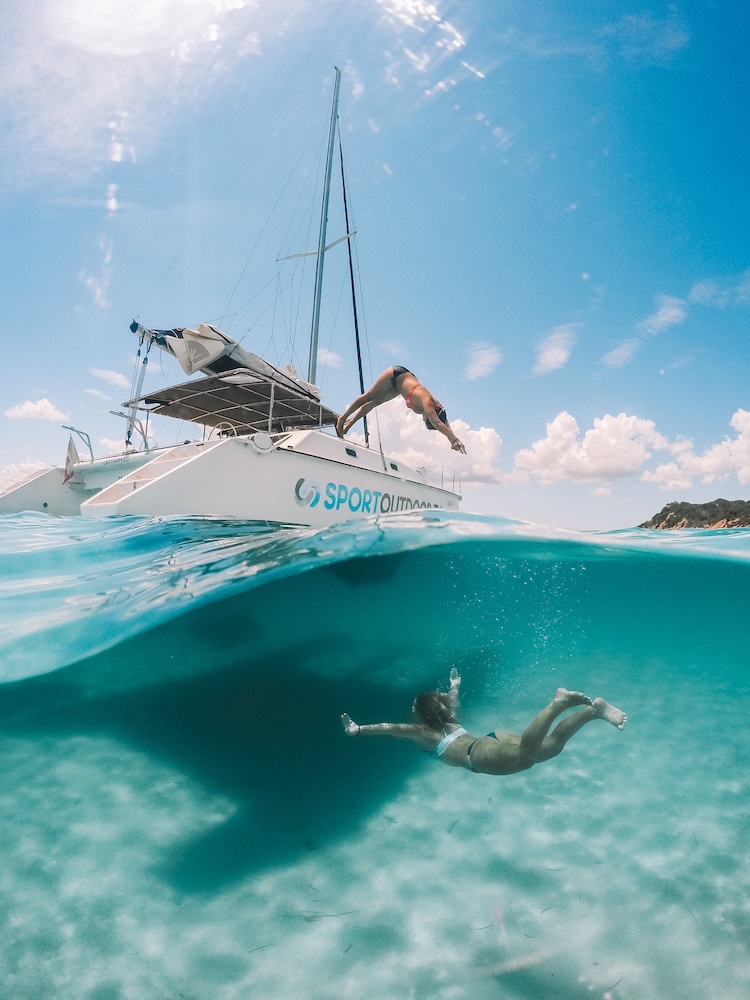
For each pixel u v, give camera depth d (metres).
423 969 1.71
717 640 7.39
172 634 4.48
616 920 1.94
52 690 3.69
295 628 5.36
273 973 1.70
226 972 1.70
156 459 7.51
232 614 4.93
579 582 6.72
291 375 10.16
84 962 1.73
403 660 5.09
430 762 3.27
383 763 3.24
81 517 6.52
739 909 1.98
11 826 2.47
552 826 2.59
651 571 6.70
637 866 2.26
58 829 2.46
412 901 2.06
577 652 6.00
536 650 5.90
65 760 3.10
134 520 6.24
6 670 3.48
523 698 4.31
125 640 4.09
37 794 2.75
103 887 2.11
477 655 5.44
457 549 5.34
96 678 3.96
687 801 2.81
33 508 9.15
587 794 2.89
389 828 2.58
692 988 1.61
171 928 1.90
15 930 1.86
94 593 4.45
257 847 2.41
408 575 5.67
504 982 1.65
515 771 2.52
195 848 2.38
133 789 2.84
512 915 1.97
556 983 1.64
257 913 1.99
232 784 2.95
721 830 2.53
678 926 1.90
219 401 9.44
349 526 4.96
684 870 2.23
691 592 7.12
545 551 5.53
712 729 3.80
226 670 4.52
